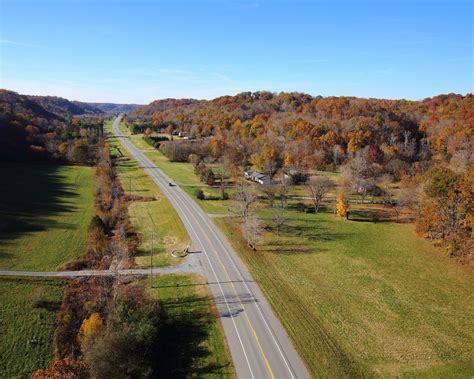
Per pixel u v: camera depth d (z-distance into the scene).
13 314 47.97
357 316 49.62
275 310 50.03
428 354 42.69
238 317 48.28
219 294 53.78
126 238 73.25
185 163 154.50
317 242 74.75
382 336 45.62
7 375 38.56
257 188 106.56
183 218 86.00
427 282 59.47
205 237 75.12
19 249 66.25
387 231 81.81
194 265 62.88
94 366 35.03
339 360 40.84
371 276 61.03
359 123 151.00
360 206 99.62
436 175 74.31
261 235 77.19
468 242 69.56
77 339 43.41
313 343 43.53
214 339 43.84
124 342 36.47
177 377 37.97
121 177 126.81
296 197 107.69
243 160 142.88
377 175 120.38
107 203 96.06
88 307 49.72
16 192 100.38
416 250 71.75
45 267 60.25
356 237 77.94
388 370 39.94
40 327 46.19
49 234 73.94
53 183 112.94
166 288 55.28
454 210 71.19
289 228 82.44
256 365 39.69
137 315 42.34
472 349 43.72
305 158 138.25
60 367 35.88
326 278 59.97
